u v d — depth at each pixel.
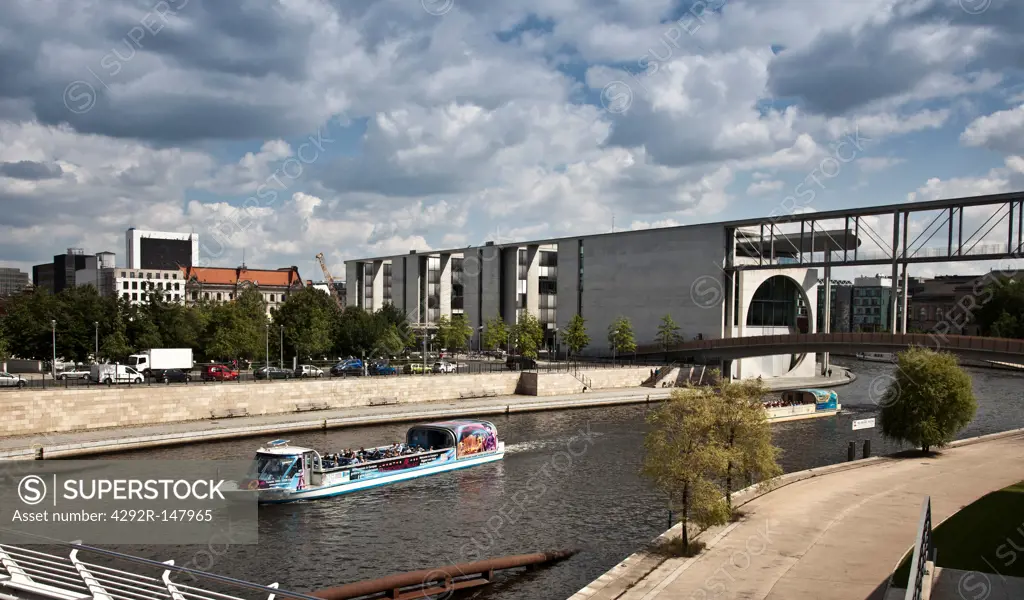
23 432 55.31
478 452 54.16
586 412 81.00
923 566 24.20
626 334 111.12
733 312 106.12
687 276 109.81
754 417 37.66
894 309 88.38
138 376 72.44
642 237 116.69
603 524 39.28
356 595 28.45
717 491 32.56
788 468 53.41
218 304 107.31
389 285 168.38
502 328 127.75
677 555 31.33
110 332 88.69
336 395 73.88
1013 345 75.19
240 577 31.59
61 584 17.98
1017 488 43.72
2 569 18.42
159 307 91.62
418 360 113.00
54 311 87.62
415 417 71.81
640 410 82.62
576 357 124.88
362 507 42.78
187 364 82.00
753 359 109.75
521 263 142.12
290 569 32.62
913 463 52.84
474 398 85.00
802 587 27.23
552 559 33.69
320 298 110.94
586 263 127.12
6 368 87.88
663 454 33.31
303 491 43.88
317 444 58.78
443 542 36.47
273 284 188.88
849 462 53.00
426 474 50.69
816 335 91.75
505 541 36.56
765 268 99.12
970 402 56.03
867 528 35.12
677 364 104.44
